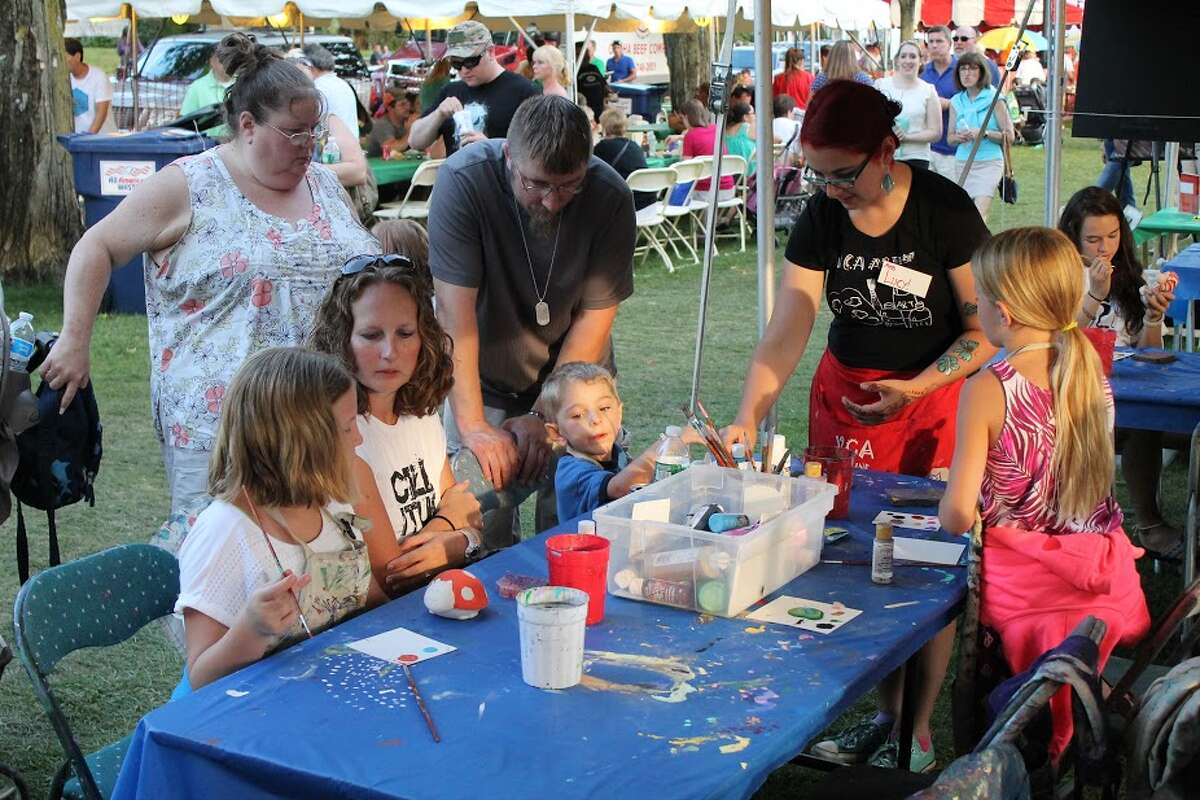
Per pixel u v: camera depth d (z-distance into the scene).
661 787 1.74
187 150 8.62
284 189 3.31
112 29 23.14
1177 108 4.32
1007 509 2.61
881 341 3.46
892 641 2.27
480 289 3.57
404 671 2.12
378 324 2.81
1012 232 2.65
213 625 2.30
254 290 3.22
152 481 5.57
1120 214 4.78
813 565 2.69
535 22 14.77
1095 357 2.61
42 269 9.92
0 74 9.60
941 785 1.65
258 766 1.81
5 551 4.69
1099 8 4.37
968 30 13.49
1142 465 4.62
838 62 10.65
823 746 3.26
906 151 10.45
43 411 3.20
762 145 3.88
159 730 1.90
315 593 2.40
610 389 3.29
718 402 6.83
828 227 3.40
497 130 9.01
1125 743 2.18
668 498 2.73
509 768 1.79
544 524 3.83
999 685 2.46
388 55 21.62
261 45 3.27
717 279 10.57
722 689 2.06
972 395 2.61
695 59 19.28
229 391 2.36
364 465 2.72
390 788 1.73
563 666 2.04
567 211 3.45
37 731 3.43
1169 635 2.42
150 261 3.31
